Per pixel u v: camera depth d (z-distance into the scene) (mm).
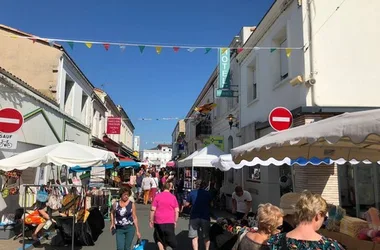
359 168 10203
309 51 10281
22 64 16062
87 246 9234
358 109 9961
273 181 12797
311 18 10375
